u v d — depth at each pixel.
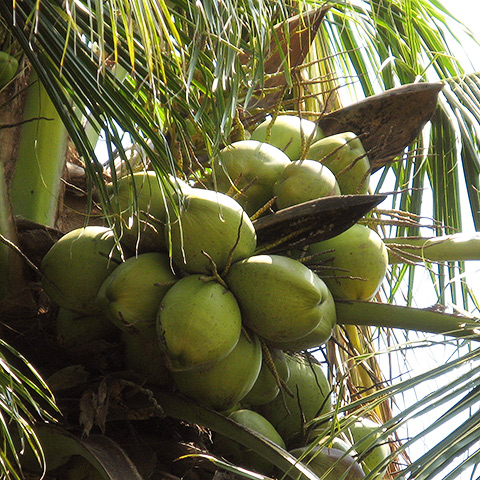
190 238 6.86
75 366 7.05
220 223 6.87
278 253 7.05
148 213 6.92
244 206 7.13
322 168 7.09
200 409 6.99
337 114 7.40
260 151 7.14
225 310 6.81
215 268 6.84
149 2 6.77
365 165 7.23
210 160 6.74
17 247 7.12
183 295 6.81
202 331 6.78
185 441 7.17
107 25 6.90
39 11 6.84
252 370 6.93
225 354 6.83
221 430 6.97
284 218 6.95
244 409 7.25
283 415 7.29
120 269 6.91
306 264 7.04
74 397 7.04
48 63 6.84
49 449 6.96
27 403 7.01
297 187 7.05
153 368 7.04
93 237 7.04
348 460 7.19
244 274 6.85
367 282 7.05
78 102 6.85
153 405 7.00
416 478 6.57
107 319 7.08
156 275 6.89
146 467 7.04
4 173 7.30
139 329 6.91
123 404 7.01
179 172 7.27
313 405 7.31
